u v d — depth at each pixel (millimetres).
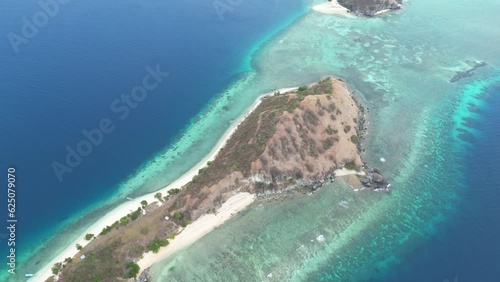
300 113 101438
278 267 78375
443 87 137000
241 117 125438
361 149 106750
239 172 92375
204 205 87562
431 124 119125
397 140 112000
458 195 94688
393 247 82500
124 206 95000
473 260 79375
